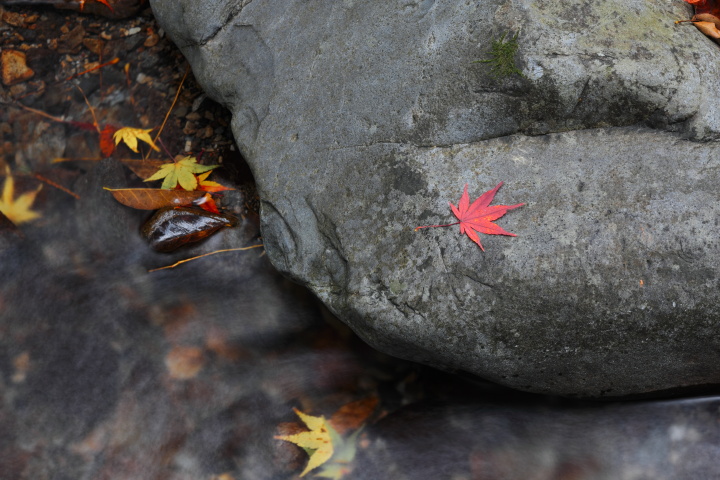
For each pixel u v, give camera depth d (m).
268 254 1.23
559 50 1.16
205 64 1.28
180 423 1.24
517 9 1.17
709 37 1.20
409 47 1.20
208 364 1.27
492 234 1.15
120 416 1.24
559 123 1.17
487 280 1.14
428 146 1.18
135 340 1.28
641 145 1.17
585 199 1.15
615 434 1.23
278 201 1.21
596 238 1.14
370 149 1.19
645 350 1.15
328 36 1.23
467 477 1.22
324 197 1.19
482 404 1.24
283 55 1.24
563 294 1.13
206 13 1.27
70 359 1.27
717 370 1.17
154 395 1.25
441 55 1.18
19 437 1.23
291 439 1.23
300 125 1.21
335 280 1.18
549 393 1.21
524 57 1.16
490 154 1.17
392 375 1.26
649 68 1.16
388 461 1.22
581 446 1.22
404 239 1.16
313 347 1.28
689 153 1.16
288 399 1.25
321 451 1.23
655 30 1.18
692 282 1.13
